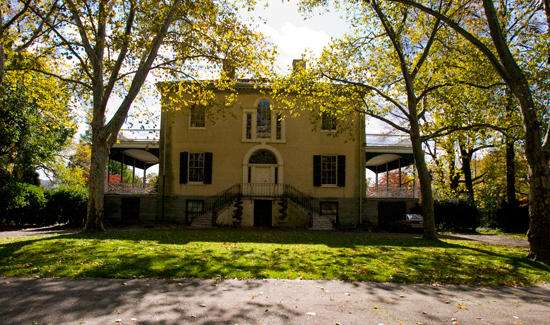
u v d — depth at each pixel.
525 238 22.98
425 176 19.27
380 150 29.69
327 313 6.64
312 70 20.95
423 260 12.34
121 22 16.95
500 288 9.24
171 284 8.51
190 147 29.25
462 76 20.30
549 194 13.10
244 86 29.25
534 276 10.67
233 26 19.27
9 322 5.92
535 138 13.39
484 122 21.72
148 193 29.25
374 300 7.61
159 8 18.20
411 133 19.59
